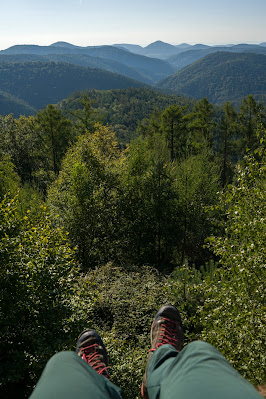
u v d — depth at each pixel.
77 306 8.16
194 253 23.88
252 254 6.75
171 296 10.65
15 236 7.86
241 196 7.58
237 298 6.55
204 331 6.88
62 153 48.94
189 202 22.39
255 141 48.62
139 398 6.82
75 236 19.20
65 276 8.18
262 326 5.82
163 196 22.28
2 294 6.84
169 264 23.50
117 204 21.53
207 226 21.86
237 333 6.27
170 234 22.61
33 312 7.61
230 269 6.95
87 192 19.50
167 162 25.09
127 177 22.67
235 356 6.13
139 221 22.14
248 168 7.60
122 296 13.13
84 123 50.59
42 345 7.12
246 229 6.87
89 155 22.77
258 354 5.60
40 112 49.56
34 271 7.48
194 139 55.41
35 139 52.03
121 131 148.00
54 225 18.39
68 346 7.20
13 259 7.45
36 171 47.72
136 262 22.08
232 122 51.16
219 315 6.77
